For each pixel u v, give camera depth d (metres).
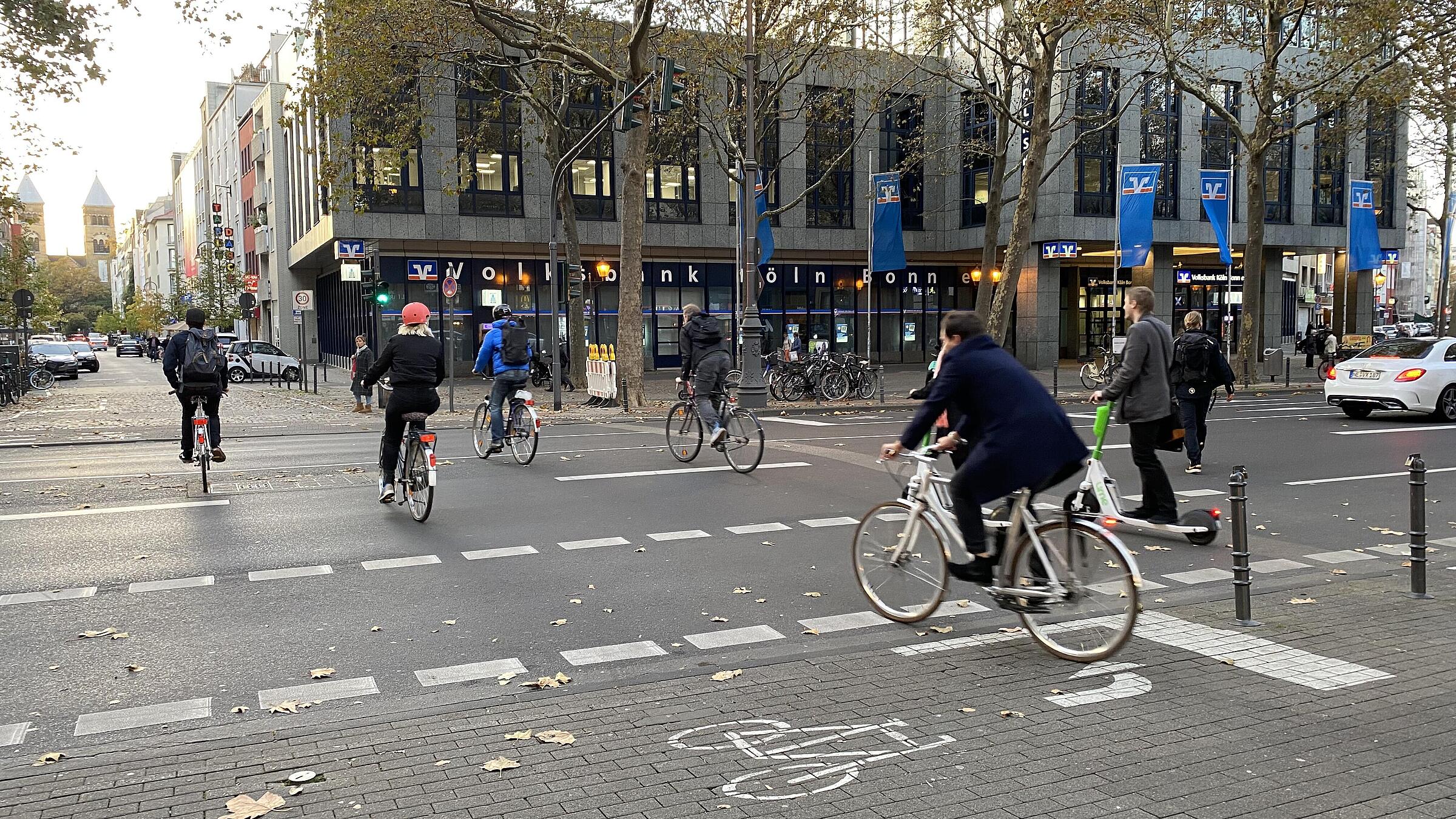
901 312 42.91
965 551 5.40
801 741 4.12
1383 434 15.76
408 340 9.23
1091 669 5.01
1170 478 11.34
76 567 7.23
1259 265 26.42
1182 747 4.04
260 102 59.53
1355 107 26.23
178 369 11.10
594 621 5.94
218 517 9.08
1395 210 45.22
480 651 5.39
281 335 56.91
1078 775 3.78
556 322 21.50
